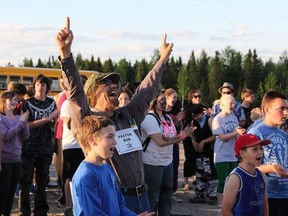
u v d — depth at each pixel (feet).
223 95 27.78
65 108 22.45
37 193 24.54
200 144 29.14
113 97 14.02
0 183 21.84
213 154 29.27
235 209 13.75
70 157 22.44
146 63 241.14
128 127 14.33
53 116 23.77
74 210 11.09
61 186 26.86
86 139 11.39
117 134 13.93
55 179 35.60
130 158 13.87
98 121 11.35
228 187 13.73
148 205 14.21
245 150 13.80
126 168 13.70
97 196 10.98
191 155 30.25
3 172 21.80
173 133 22.41
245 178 13.70
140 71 238.07
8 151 21.90
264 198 14.38
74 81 13.09
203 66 241.35
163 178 21.99
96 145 11.27
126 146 13.84
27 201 23.97
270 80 199.31
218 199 26.22
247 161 13.79
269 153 15.56
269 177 15.40
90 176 11.05
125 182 13.66
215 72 229.25
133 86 29.91
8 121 22.13
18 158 22.30
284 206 15.53
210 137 28.89
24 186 23.85
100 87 13.99
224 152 26.11
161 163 21.48
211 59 245.86
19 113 26.84
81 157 22.56
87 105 13.35
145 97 15.20
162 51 16.47
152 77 15.78
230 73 238.27
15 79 87.40
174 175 28.66
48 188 32.42
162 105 22.09
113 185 11.70
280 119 15.67
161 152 21.40
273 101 15.70
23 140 22.86
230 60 247.50
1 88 87.35
